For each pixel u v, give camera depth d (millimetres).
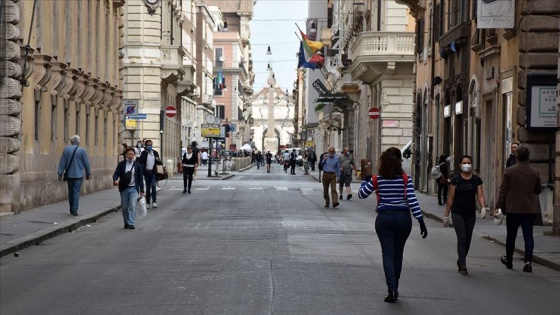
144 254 17062
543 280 14570
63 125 32656
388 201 12289
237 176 69812
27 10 26938
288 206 31500
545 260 16484
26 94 27109
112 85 42781
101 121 40406
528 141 24469
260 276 13898
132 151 23047
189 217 26359
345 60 72000
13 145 25250
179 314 10805
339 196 38906
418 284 13570
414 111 45938
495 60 28109
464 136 33031
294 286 12938
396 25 53219
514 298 12586
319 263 15547
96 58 39312
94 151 38781
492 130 28562
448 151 37375
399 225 12195
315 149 136125
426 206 31703
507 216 15906
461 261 14906
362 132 65625
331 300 11844
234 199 35656
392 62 51969
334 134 96438
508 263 15953
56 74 30875
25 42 26750
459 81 34031
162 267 15070
